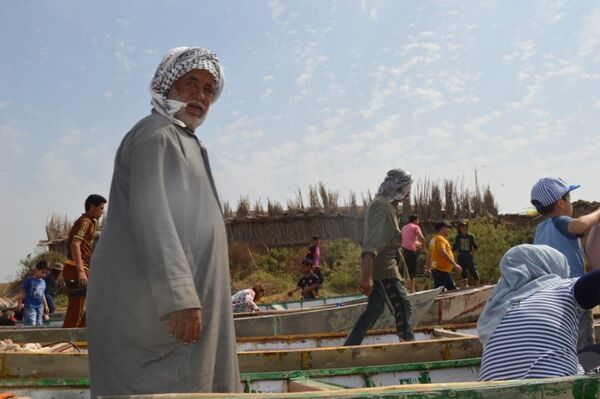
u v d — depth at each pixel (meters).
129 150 2.89
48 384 4.23
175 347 2.83
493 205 24.36
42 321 12.95
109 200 2.96
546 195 5.06
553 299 3.34
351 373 4.82
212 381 2.92
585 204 21.42
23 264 24.05
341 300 14.38
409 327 6.97
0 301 14.99
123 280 2.82
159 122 2.94
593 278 3.30
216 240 2.98
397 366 4.98
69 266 8.13
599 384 2.52
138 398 2.20
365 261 6.84
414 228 13.71
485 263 19.80
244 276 23.91
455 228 21.92
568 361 3.21
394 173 6.96
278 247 25.70
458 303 10.09
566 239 4.86
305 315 9.10
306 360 5.46
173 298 2.64
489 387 2.40
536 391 2.45
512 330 3.31
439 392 2.34
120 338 2.83
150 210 2.72
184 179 2.89
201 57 3.08
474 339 5.84
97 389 2.89
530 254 3.56
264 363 5.38
